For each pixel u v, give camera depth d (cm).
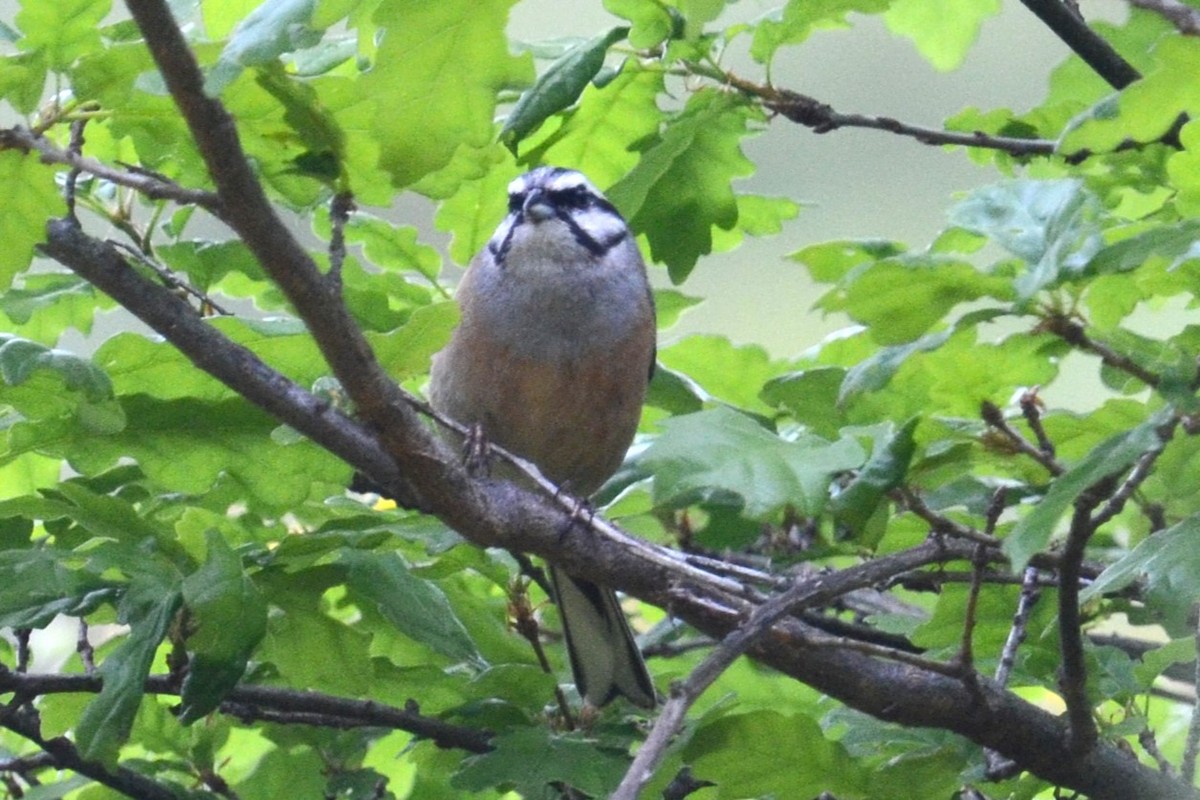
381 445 588
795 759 600
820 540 816
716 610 631
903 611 862
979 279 559
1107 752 616
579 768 609
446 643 657
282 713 683
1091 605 714
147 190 517
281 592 651
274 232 527
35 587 601
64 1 523
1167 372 503
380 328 779
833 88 1490
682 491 527
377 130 486
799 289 1500
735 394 896
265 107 561
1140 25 778
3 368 552
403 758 845
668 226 781
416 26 462
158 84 551
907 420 605
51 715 654
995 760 632
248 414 650
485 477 637
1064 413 607
